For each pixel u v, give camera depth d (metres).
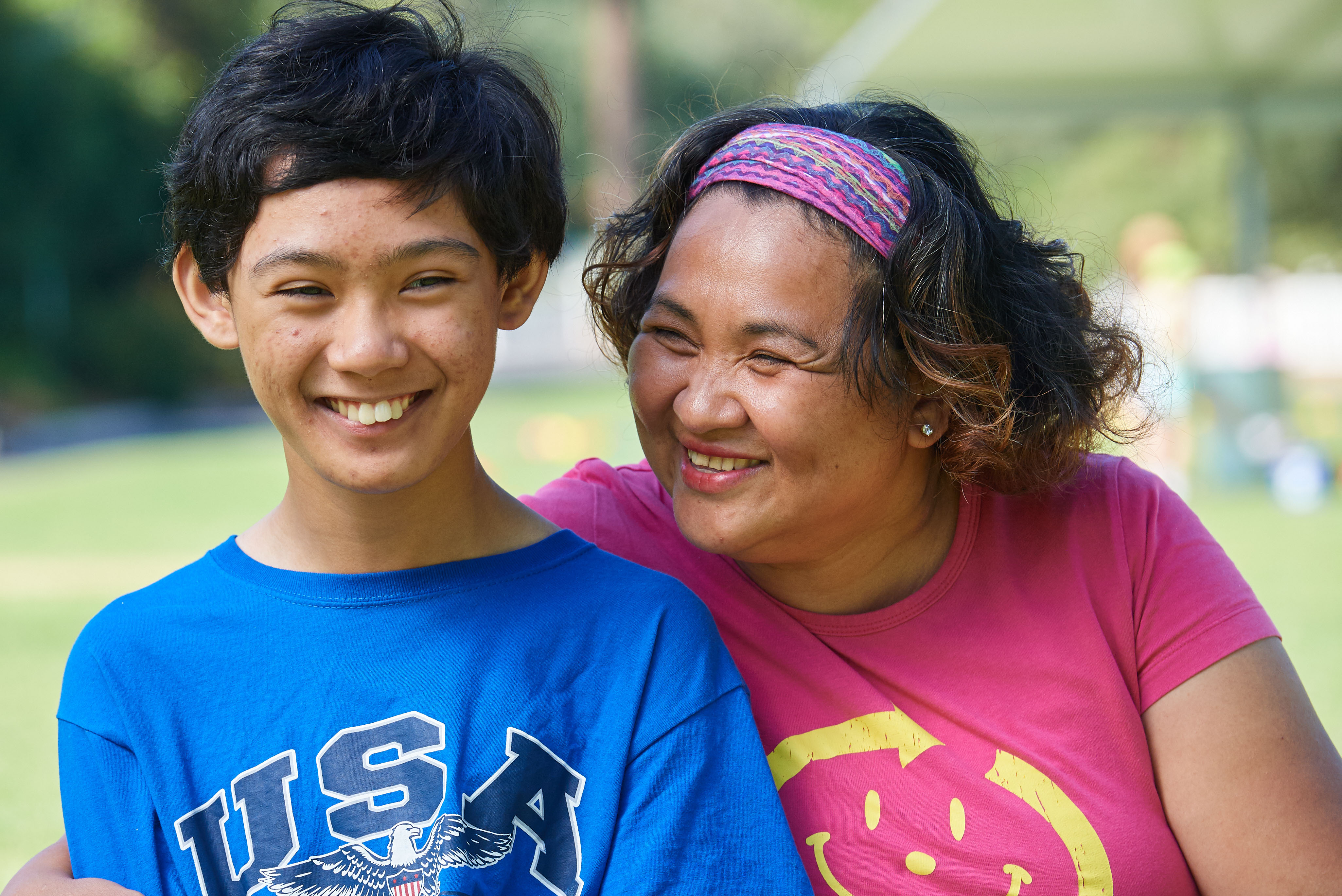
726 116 2.57
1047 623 2.42
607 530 2.66
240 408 34.00
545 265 2.38
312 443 2.16
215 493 14.98
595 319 2.79
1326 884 2.24
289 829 2.12
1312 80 13.73
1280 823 2.28
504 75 2.32
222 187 2.09
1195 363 13.39
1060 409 2.47
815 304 2.23
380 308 2.07
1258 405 13.55
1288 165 36.34
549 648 2.27
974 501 2.52
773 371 2.24
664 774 2.18
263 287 2.08
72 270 32.44
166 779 2.14
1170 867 2.30
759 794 2.21
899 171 2.37
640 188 2.93
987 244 2.50
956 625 2.43
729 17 45.88
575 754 2.20
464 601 2.29
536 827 2.16
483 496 2.41
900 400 2.33
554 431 20.38
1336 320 29.84
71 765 2.19
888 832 2.30
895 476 2.40
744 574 2.56
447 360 2.11
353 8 2.33
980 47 11.78
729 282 2.24
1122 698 2.38
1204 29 11.79
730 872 2.12
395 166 2.04
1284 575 8.56
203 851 2.11
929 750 2.34
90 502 14.28
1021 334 2.51
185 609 2.29
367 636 2.24
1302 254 38.22
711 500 2.34
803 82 4.59
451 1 2.51
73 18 32.09
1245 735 2.32
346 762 2.15
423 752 2.16
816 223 2.25
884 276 2.27
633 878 2.09
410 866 2.08
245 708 2.19
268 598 2.28
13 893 2.13
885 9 11.55
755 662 2.47
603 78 29.75
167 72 34.00
